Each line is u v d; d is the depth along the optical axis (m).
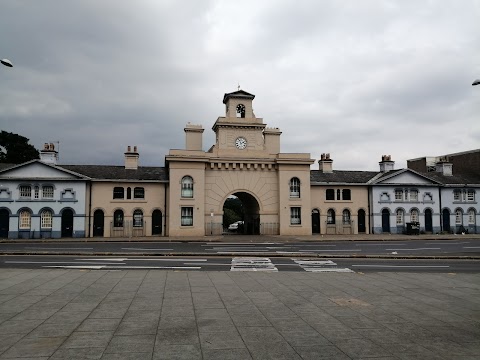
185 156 43.75
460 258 24.34
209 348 7.59
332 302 11.59
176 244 34.09
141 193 44.69
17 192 41.62
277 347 7.68
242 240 38.34
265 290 13.23
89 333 8.45
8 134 69.69
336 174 51.81
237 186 45.59
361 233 49.34
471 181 54.03
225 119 46.09
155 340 8.03
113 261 21.62
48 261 21.45
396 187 50.44
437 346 7.84
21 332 8.50
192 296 12.17
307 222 46.06
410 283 14.85
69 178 42.56
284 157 46.06
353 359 7.09
